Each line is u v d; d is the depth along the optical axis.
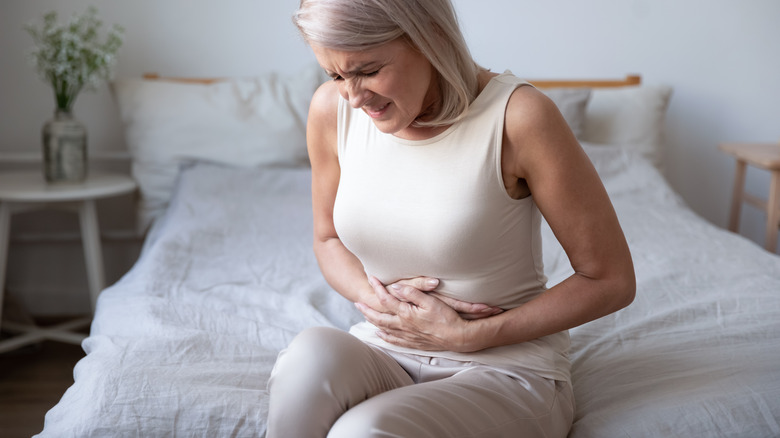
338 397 1.02
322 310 1.73
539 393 1.12
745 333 1.47
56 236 3.20
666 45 3.31
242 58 3.23
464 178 1.10
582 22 3.29
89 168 3.21
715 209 3.47
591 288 1.12
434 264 1.15
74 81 2.77
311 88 3.01
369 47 1.01
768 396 1.19
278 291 1.86
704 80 3.34
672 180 3.45
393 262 1.19
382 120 1.09
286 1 3.19
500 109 1.10
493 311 1.16
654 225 2.38
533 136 1.08
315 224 1.40
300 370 1.03
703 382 1.26
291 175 2.73
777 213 2.85
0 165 3.16
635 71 3.33
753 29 3.29
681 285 1.80
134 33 3.16
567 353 1.27
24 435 2.13
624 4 3.28
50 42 2.75
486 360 1.16
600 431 1.16
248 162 2.86
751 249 2.13
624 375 1.33
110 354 1.37
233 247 2.20
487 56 3.31
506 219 1.12
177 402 1.20
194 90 2.95
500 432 1.05
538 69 3.33
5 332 2.93
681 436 1.12
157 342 1.42
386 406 0.98
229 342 1.46
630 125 3.07
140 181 2.89
